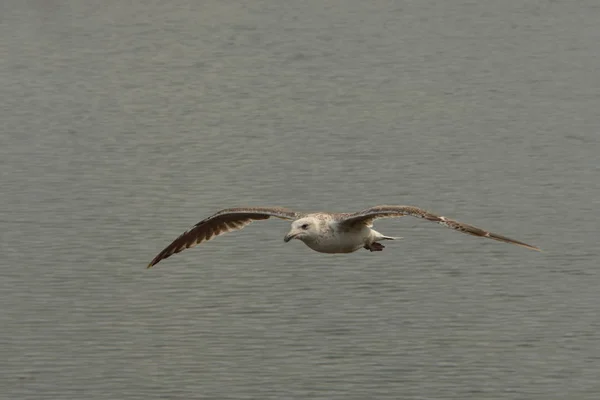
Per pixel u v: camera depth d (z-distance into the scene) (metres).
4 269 23.25
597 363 19.02
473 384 18.36
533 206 27.48
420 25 58.03
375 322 20.53
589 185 29.23
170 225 26.36
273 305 21.27
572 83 43.84
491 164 31.56
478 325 20.42
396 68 47.72
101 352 19.64
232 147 34.25
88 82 46.09
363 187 29.39
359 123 37.44
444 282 22.38
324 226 13.57
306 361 19.14
